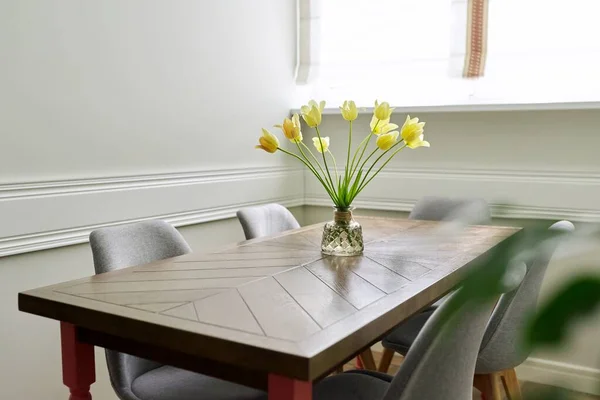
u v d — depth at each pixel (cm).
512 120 294
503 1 301
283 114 350
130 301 131
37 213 214
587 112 276
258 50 325
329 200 356
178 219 277
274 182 339
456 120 309
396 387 108
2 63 201
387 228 240
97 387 244
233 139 310
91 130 234
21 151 209
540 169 289
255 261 174
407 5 327
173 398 152
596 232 43
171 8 268
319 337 105
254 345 101
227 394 153
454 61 314
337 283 146
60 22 220
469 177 307
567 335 33
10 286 209
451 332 105
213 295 135
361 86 347
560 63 291
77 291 140
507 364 179
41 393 224
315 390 150
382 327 119
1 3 200
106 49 238
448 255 183
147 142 259
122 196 247
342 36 348
